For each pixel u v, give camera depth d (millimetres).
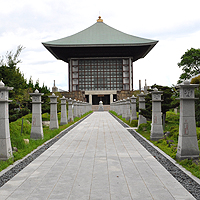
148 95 18109
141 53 98938
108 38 99125
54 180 6512
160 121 13219
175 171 7309
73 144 12289
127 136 15086
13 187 6023
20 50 15359
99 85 93312
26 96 28578
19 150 10625
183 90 8656
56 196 5434
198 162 8109
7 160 8508
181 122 8695
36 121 13766
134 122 21578
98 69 93812
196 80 16453
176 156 8805
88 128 20266
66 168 7684
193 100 8680
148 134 15625
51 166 7949
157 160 8719
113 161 8555
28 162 8594
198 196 5414
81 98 82375
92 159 8883
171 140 11766
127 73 93688
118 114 39469
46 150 10719
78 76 93625
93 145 11930
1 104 8625
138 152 10117
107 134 16188
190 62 40469
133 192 5633
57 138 14461
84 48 90000
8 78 14852
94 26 112250
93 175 6918
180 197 5348
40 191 5738
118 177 6715
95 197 5355
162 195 5457
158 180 6453
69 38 99625
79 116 36750
